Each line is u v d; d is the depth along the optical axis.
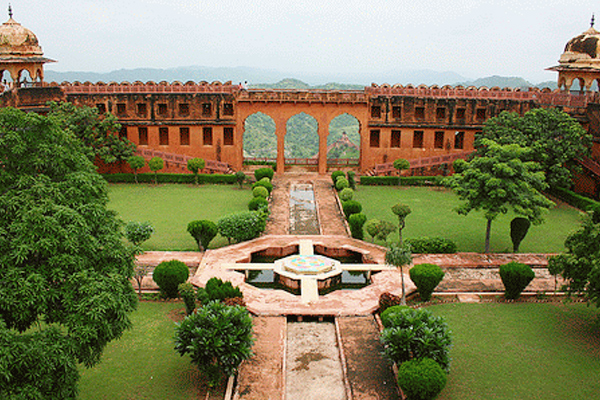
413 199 33.03
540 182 21.67
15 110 10.88
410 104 39.22
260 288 20.02
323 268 20.30
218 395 12.38
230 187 36.28
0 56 36.75
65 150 11.37
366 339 15.27
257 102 39.25
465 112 39.28
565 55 37.78
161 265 17.94
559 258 16.22
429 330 12.43
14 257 9.28
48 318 10.08
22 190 10.20
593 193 33.22
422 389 11.31
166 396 12.31
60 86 38.50
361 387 12.79
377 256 22.20
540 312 17.08
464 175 22.45
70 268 10.09
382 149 40.09
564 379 13.03
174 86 39.25
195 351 12.25
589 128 35.12
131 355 14.16
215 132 40.06
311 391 12.89
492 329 15.80
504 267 17.92
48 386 9.08
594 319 16.52
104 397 12.20
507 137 30.75
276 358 14.17
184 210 29.66
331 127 119.50
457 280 19.94
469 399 12.18
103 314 10.40
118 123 37.31
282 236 24.98
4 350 8.37
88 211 11.05
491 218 20.81
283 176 39.66
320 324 16.69
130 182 37.62
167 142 41.06
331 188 35.59
